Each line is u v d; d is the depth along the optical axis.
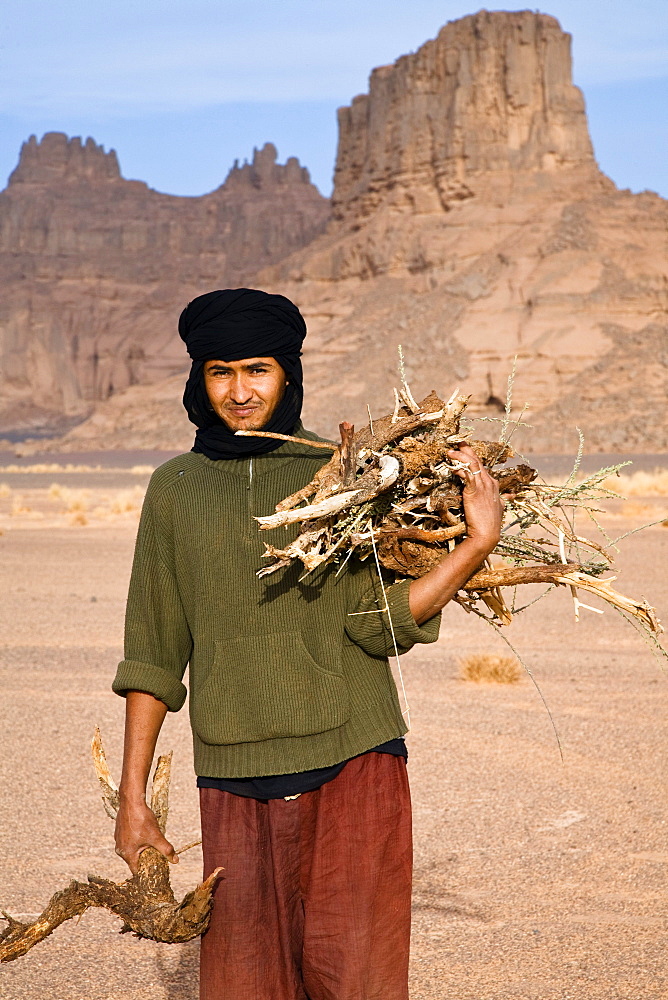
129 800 2.68
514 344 146.12
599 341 145.75
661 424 126.69
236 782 2.66
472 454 2.61
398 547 2.61
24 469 95.88
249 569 2.64
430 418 2.59
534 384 140.75
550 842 5.73
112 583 18.17
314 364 159.12
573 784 6.80
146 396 186.25
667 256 158.75
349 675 2.70
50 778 7.03
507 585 2.69
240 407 2.71
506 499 2.79
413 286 171.12
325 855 2.62
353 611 2.65
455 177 183.12
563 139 183.12
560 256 158.38
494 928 4.61
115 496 48.75
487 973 4.17
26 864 5.42
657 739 7.91
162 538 2.76
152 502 2.78
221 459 2.75
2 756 7.56
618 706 9.06
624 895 4.98
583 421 131.25
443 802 6.46
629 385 136.88
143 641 2.78
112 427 176.12
